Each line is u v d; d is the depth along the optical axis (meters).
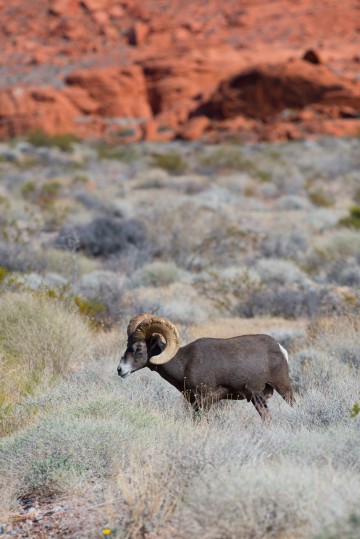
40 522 24.34
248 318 63.62
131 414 31.22
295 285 74.06
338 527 19.59
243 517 20.75
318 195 143.00
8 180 160.75
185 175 182.25
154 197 129.75
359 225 109.00
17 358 42.84
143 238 91.56
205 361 31.91
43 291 52.91
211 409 32.34
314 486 21.64
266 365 32.59
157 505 22.73
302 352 44.41
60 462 27.17
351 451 25.67
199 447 25.22
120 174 181.75
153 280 75.88
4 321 44.91
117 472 26.59
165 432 28.70
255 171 177.00
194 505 21.70
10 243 80.75
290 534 20.56
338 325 50.47
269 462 25.39
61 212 114.81
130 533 22.23
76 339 45.03
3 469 27.47
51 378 39.81
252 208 135.50
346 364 42.50
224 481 22.20
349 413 31.69
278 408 34.47
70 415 30.86
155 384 38.31
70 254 79.44
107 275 72.50
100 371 40.38
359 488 22.02
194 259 86.62
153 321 30.94
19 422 32.72
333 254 89.38
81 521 23.83
